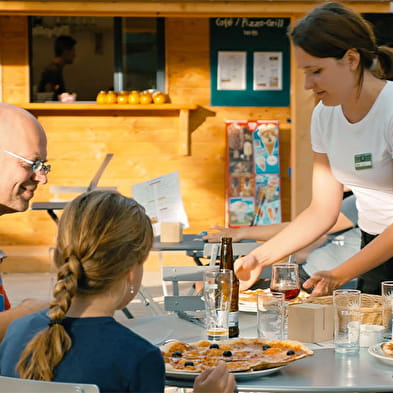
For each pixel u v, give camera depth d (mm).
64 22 8867
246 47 8891
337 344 2232
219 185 8961
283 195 8984
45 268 8625
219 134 8930
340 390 1861
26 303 2229
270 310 2350
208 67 8898
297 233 2975
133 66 8898
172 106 8609
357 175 2920
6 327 2145
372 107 2754
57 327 1682
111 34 8914
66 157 8867
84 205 1744
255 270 2955
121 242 1718
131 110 8852
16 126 2471
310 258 4426
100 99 8633
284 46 8898
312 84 2637
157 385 1676
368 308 2406
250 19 8867
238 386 1884
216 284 2312
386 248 2656
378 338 2336
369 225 3121
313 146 3057
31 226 8906
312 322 2369
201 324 2582
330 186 3043
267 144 8914
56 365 1673
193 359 2062
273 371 1961
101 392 1651
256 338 2211
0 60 8789
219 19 8859
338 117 2881
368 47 2611
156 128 8891
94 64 8930
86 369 1660
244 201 8898
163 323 2531
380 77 2762
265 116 8961
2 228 8867
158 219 5590
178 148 8906
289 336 2410
